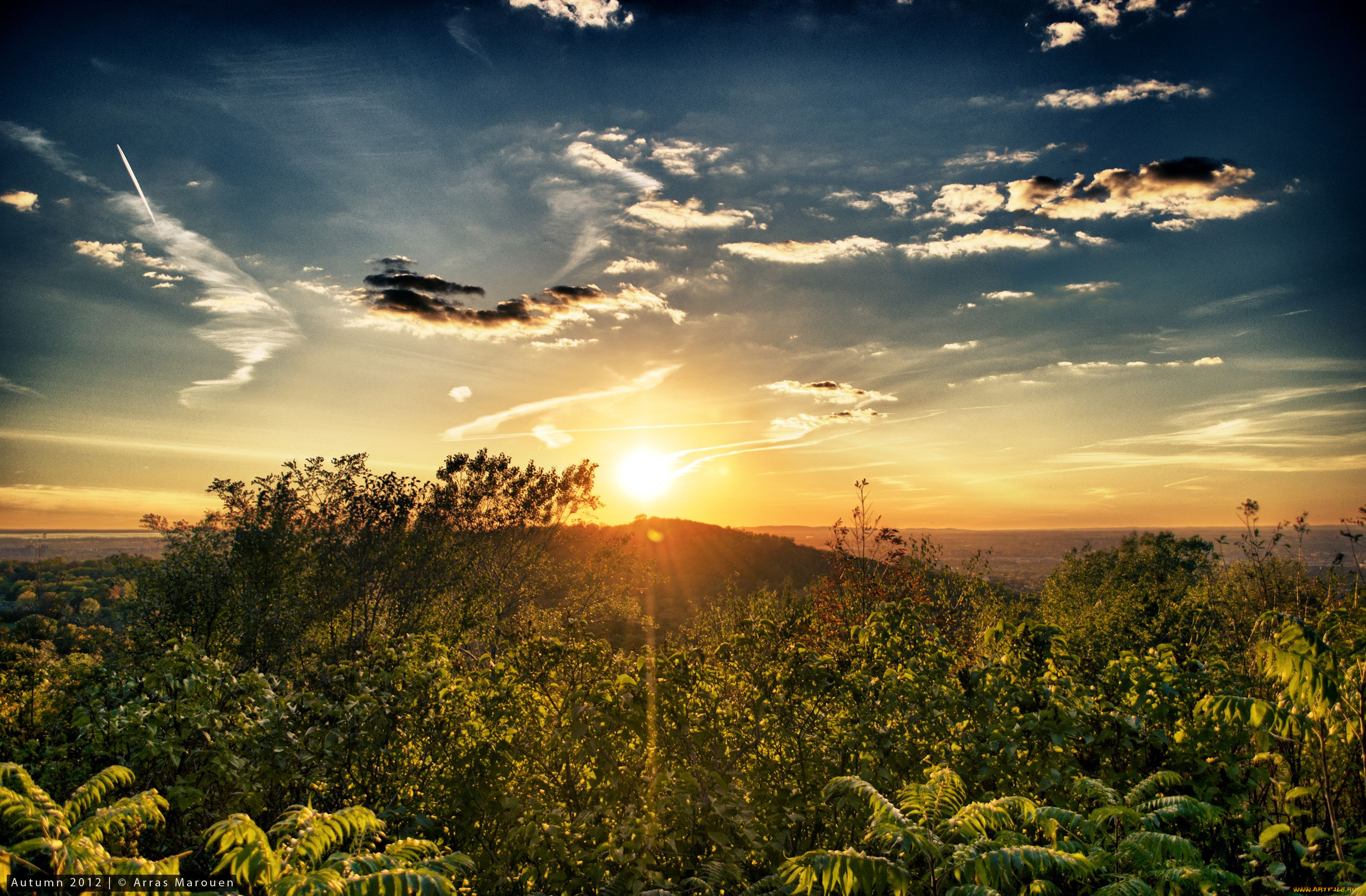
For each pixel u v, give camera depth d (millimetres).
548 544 26859
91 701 5129
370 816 3562
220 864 2934
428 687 5684
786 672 5543
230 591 19750
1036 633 6094
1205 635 9219
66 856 2719
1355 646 4270
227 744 4984
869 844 4168
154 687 5062
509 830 4867
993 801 3816
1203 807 3602
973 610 12562
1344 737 4410
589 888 4258
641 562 31156
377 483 24328
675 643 5793
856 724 5414
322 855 3639
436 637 6535
